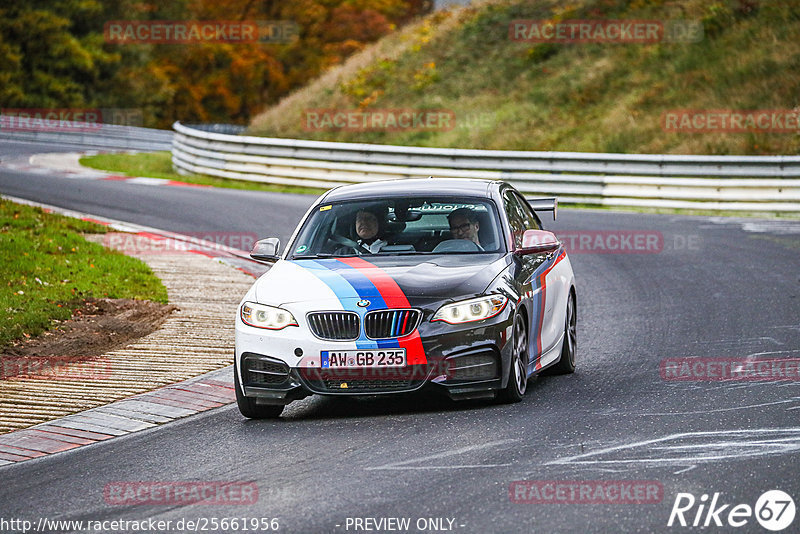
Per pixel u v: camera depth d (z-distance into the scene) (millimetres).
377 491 15047
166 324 30797
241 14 196750
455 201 23203
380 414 20594
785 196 58406
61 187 67312
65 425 20703
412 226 22734
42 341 28234
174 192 66938
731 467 15398
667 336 27797
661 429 17906
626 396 20891
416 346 19547
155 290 35469
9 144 108750
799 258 40969
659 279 37938
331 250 22484
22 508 15336
